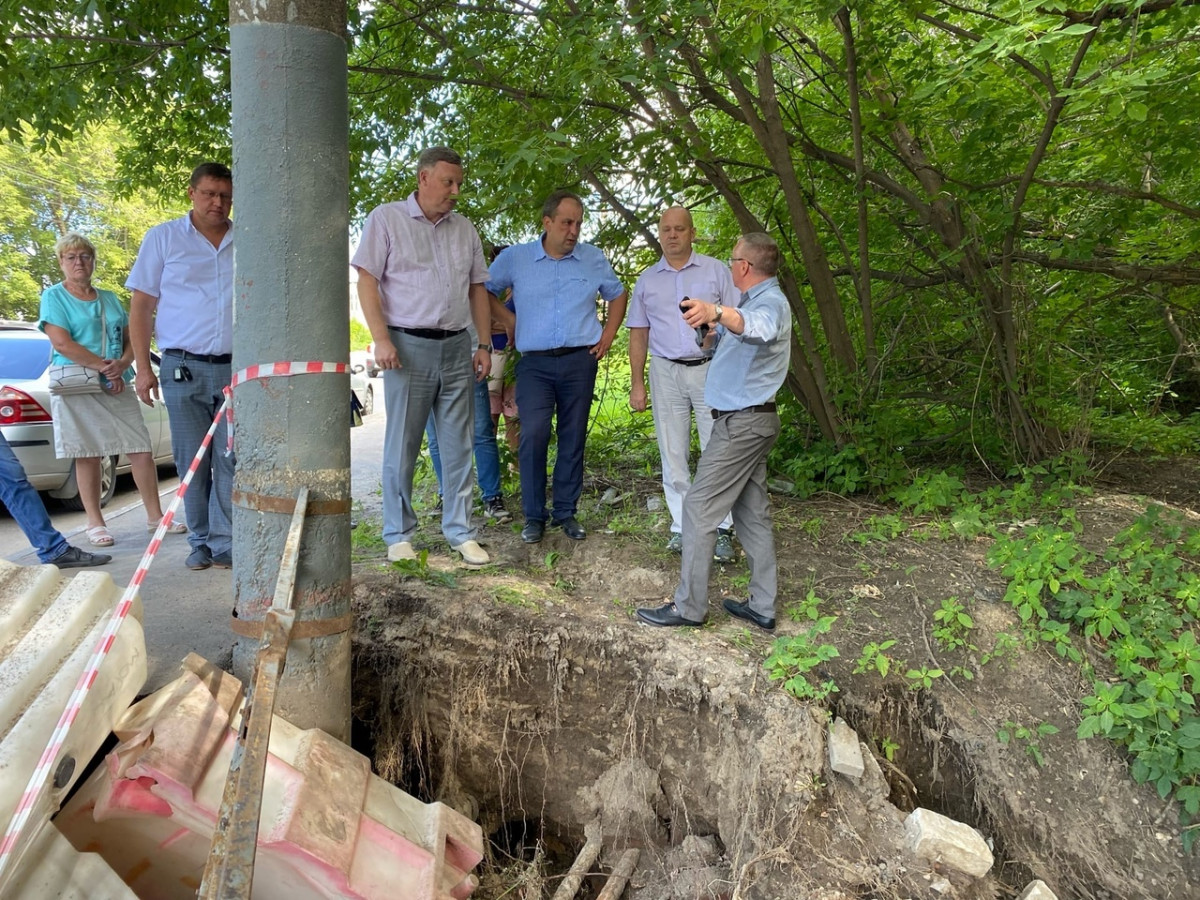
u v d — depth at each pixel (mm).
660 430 4109
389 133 5699
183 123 5875
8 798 1729
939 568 3803
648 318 4133
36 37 4223
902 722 3197
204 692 2443
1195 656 2955
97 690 2139
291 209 2400
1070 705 3100
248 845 1596
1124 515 4234
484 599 3580
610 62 3811
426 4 4754
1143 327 7008
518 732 3441
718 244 6598
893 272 5859
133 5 4422
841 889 2596
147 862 2281
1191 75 3838
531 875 3369
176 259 3662
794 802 2799
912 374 6031
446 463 3928
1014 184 5000
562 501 4293
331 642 2656
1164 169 4773
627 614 3557
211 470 4086
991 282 5266
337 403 2594
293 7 2320
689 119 4703
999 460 5359
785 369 3254
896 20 4570
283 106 2348
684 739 3193
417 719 3475
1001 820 2939
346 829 2309
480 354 4031
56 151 5109
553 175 4555
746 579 3801
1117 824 2814
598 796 3354
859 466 4930
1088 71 4262
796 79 6160
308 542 2572
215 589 3811
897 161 5836
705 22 4160
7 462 4020
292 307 2449
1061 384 5520
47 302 4277
